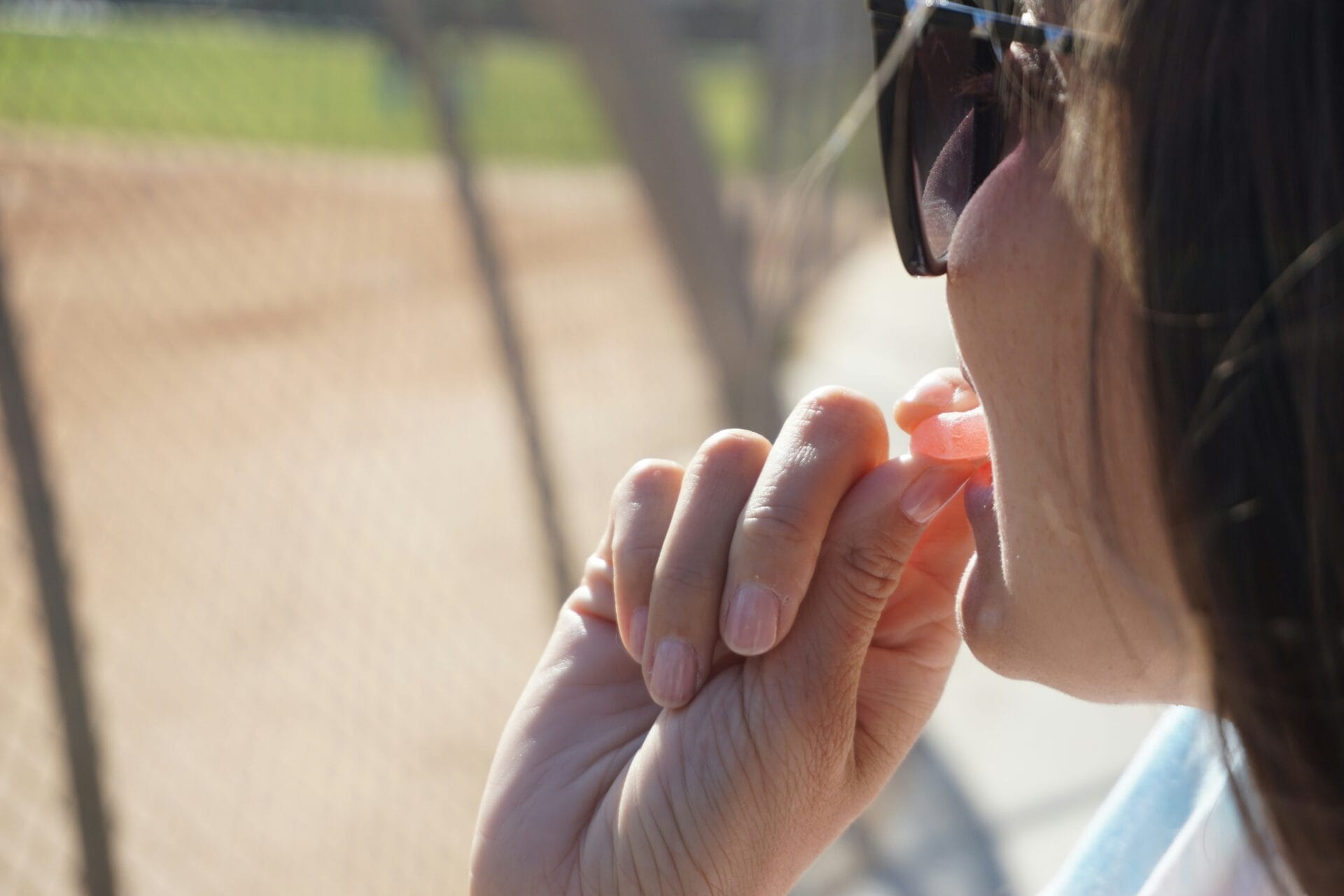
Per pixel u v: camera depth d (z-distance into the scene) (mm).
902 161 782
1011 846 3363
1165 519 567
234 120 9453
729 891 980
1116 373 614
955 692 4125
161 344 6613
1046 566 740
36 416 3572
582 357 6848
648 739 1011
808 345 6070
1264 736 542
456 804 4008
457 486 5828
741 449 1005
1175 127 523
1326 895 554
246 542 5223
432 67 7020
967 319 733
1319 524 497
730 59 11820
